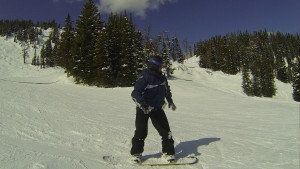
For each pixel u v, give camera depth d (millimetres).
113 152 4238
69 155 3693
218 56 84812
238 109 13555
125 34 33562
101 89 22500
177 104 15398
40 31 139750
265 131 6914
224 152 4566
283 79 82188
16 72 80750
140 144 3781
